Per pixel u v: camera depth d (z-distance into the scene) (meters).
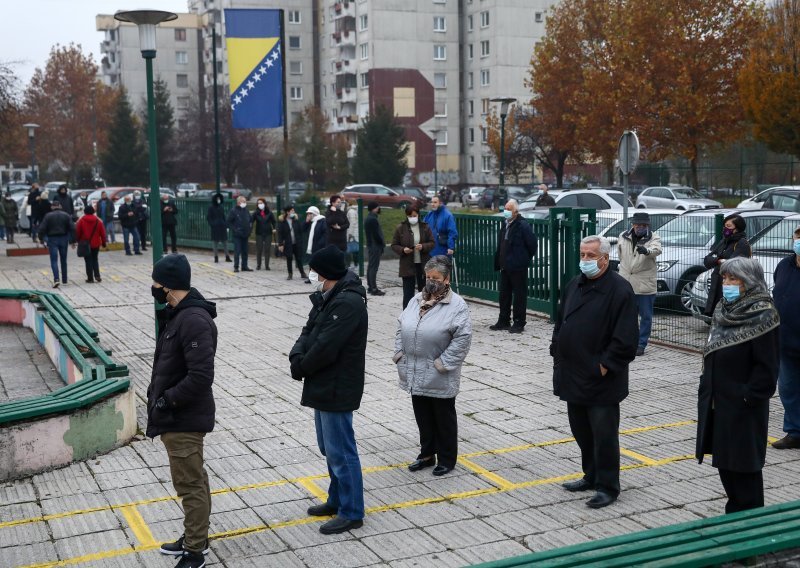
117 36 113.62
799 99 35.25
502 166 33.31
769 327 5.34
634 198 37.78
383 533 6.02
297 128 70.12
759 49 37.09
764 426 5.50
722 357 5.47
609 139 42.94
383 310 15.73
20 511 6.50
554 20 51.22
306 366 5.86
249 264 23.48
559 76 50.81
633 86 40.66
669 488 6.81
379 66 80.75
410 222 14.68
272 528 6.15
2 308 14.94
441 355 7.00
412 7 81.25
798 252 7.48
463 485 6.95
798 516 4.59
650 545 4.23
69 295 17.97
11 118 33.69
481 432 8.38
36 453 7.29
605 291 6.36
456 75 83.31
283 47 23.34
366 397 9.72
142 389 10.18
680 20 39.97
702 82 40.38
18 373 11.23
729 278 5.48
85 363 9.02
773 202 26.12
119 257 25.72
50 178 86.06
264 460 7.65
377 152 67.25
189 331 5.37
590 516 6.27
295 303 16.78
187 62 113.75
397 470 7.34
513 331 13.33
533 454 7.71
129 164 76.31
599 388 6.37
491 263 16.12
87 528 6.17
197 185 64.50
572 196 27.17
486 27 80.44
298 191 63.34
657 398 9.55
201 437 5.50
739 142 49.47
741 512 4.71
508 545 5.79
